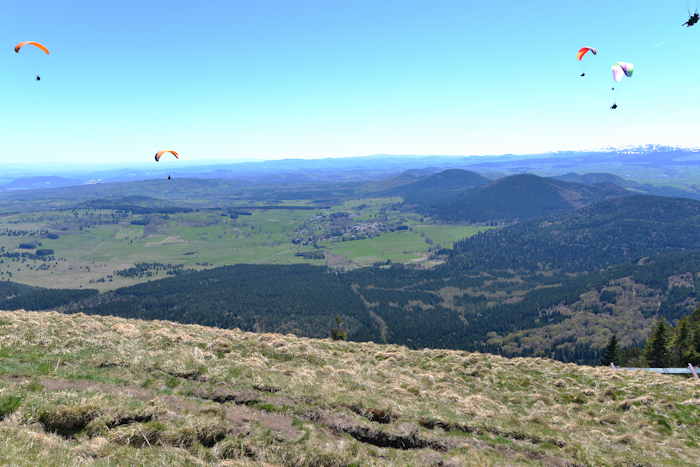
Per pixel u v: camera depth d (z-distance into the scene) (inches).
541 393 1138.7
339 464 568.4
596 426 931.3
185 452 513.0
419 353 1489.9
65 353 805.9
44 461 422.0
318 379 904.3
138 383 716.7
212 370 812.0
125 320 1425.9
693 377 1544.0
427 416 768.9
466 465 627.5
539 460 703.7
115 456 470.6
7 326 951.0
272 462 546.6
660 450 827.4
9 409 523.2
